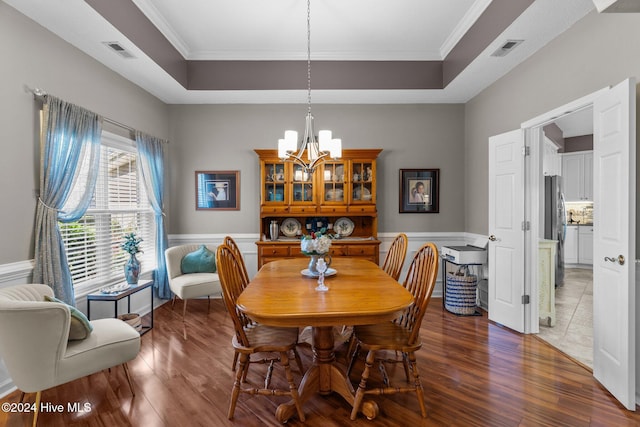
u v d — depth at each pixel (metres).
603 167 2.22
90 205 3.08
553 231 4.98
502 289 3.41
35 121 2.47
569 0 2.28
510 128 3.44
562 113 2.70
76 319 1.93
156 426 1.84
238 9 3.02
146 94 3.93
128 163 3.64
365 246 4.09
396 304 1.80
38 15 2.39
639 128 2.07
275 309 1.72
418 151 4.50
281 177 4.20
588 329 3.30
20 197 2.35
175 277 3.63
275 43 3.65
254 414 1.95
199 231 4.46
